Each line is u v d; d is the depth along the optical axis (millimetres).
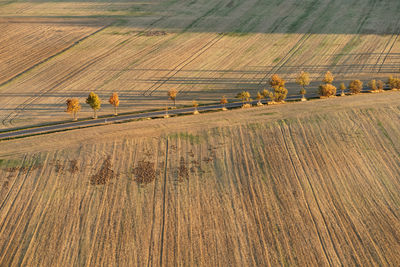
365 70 104125
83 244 49781
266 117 77125
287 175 61625
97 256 48125
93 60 112250
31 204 55906
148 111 83938
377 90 91500
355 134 71188
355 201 56625
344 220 53312
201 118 78312
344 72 103375
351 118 76000
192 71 105562
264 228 52062
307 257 48000
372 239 50438
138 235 51031
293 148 67688
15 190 58406
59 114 83438
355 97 86375
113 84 98625
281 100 86562
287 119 75875
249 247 49344
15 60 112562
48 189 58625
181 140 70125
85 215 54125
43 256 48062
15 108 86438
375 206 55656
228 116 78688
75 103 78625
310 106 81938
